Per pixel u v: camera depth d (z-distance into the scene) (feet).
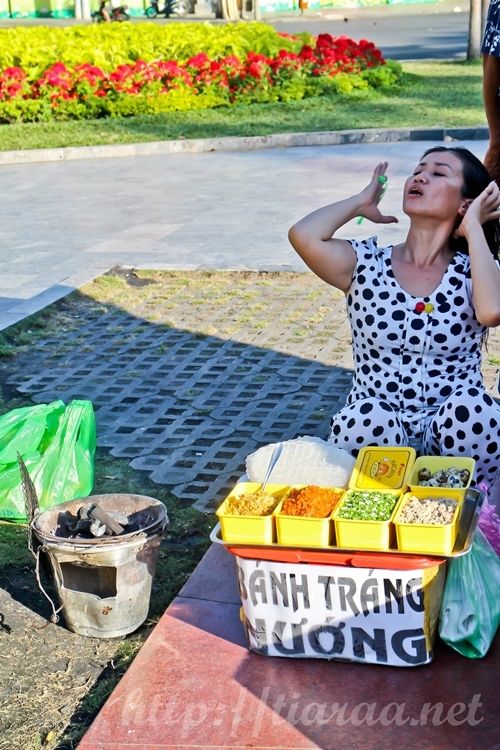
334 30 99.66
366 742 9.85
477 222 12.13
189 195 36.45
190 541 13.97
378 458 11.68
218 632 11.60
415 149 42.70
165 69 54.60
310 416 17.81
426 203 12.27
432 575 10.50
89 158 46.06
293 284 25.32
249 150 45.52
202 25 63.36
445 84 59.06
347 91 55.52
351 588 10.55
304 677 10.78
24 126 51.65
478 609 10.84
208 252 28.35
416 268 12.64
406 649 10.68
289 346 21.29
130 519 12.47
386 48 82.28
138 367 20.57
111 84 53.83
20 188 39.78
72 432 14.61
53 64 54.54
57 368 20.67
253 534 10.62
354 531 10.26
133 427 17.75
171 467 16.16
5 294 25.32
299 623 10.86
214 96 54.24
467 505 11.21
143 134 48.29
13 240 31.12
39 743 10.32
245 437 17.13
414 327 12.46
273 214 32.53
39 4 126.11
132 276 26.68
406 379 12.70
